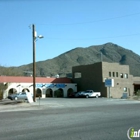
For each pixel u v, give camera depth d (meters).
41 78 66.75
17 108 28.34
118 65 69.50
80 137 9.94
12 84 60.53
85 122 14.24
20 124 13.71
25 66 151.50
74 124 13.48
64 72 155.12
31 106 30.70
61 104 34.62
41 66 156.12
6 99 50.59
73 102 40.09
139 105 30.83
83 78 70.38
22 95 50.62
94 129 11.84
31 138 9.79
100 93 65.25
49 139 9.57
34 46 39.00
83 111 21.78
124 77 70.75
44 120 15.36
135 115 17.89
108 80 59.41
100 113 19.55
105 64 66.31
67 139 9.55
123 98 56.06
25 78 64.12
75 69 73.00
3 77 60.78
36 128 12.24
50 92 67.38
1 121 15.17
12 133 10.97
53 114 19.39
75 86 71.19
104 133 10.80
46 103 36.47
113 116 17.25
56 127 12.50
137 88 77.38
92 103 37.38
